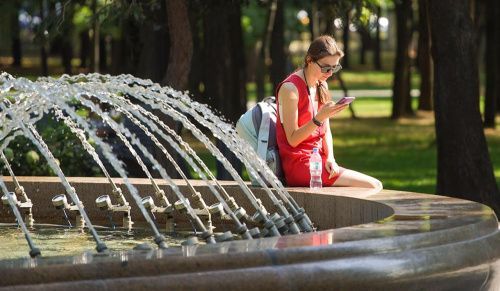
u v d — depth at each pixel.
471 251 8.23
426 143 38.12
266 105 12.62
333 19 24.48
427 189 25.19
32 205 13.03
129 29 26.73
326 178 12.24
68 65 49.91
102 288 6.79
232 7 22.02
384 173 29.14
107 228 11.94
